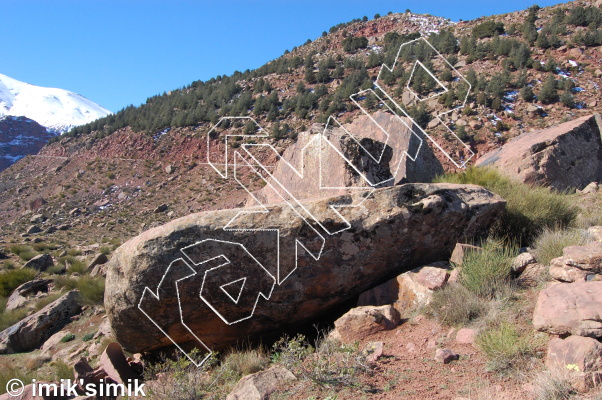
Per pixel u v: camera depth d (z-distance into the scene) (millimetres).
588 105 39688
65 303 12148
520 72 45375
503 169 14039
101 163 69812
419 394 3836
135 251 5785
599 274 4707
